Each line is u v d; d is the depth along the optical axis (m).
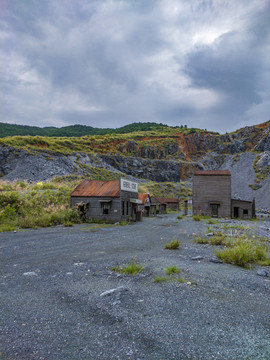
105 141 142.00
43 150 79.44
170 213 49.19
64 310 3.98
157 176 123.12
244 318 3.81
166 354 2.81
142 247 10.20
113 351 2.86
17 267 6.65
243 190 96.06
